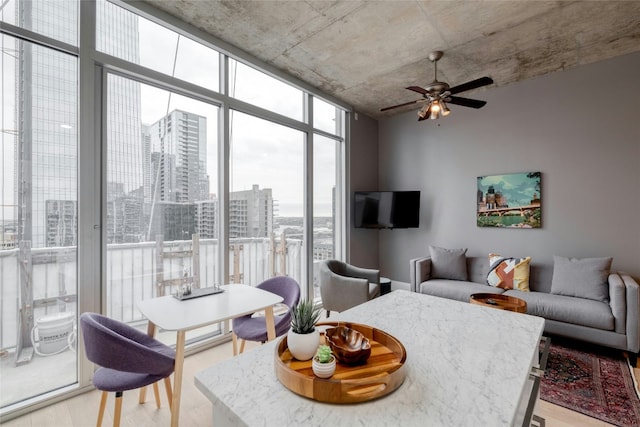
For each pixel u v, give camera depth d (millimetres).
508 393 867
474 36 3037
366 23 2842
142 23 2645
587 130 3582
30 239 2141
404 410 792
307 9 2660
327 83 4109
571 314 2916
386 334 1128
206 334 3082
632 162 3334
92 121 2332
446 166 4691
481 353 1104
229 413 796
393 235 5270
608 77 3463
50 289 2215
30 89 2127
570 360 2725
